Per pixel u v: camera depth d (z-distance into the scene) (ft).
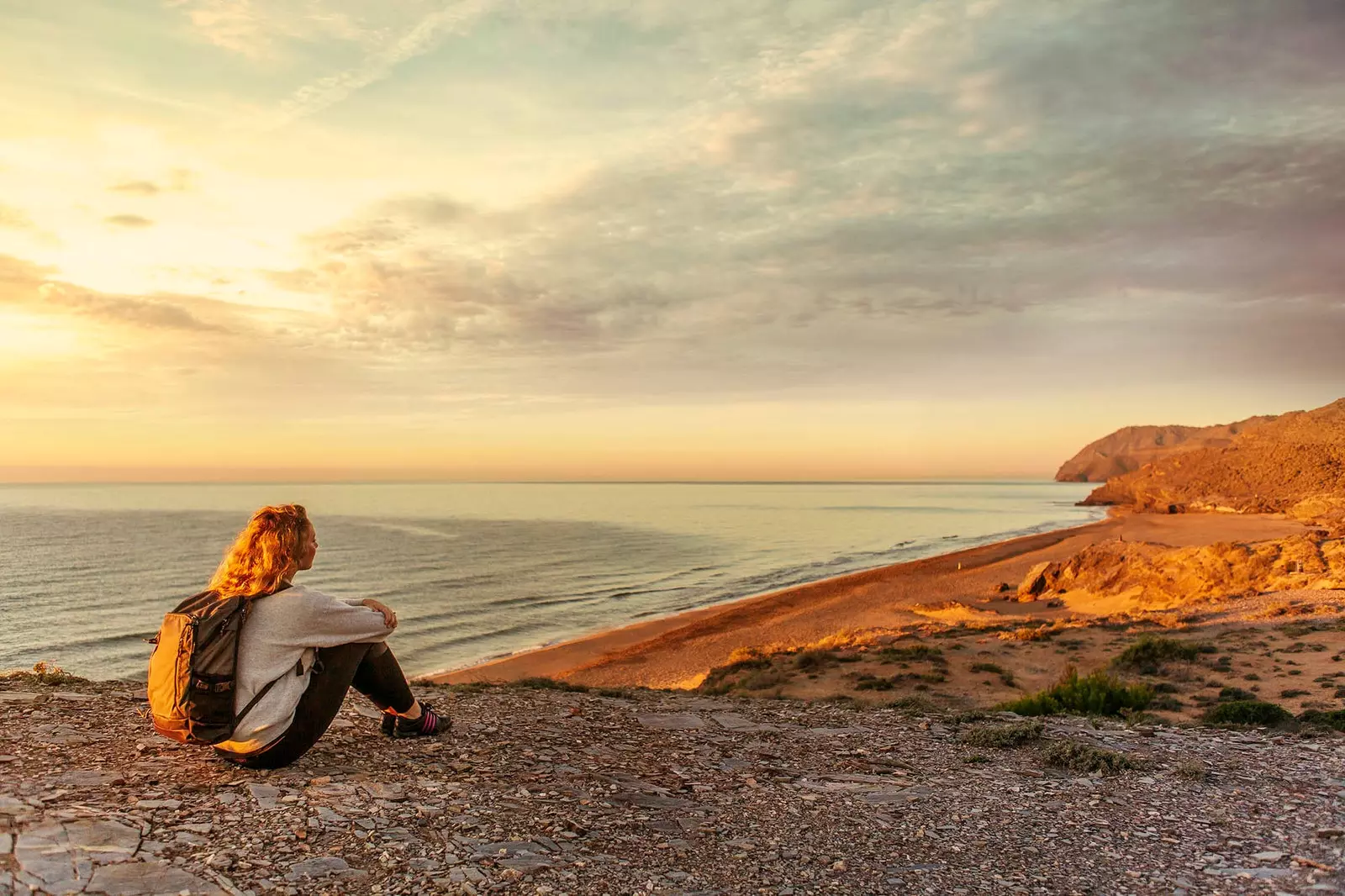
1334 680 60.64
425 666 137.49
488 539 433.07
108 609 191.83
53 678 23.82
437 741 19.02
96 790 13.33
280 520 13.99
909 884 13.16
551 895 11.32
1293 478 615.98
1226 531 364.58
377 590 232.32
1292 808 18.21
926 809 17.52
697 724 25.20
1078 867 14.33
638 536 467.93
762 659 104.06
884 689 74.33
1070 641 98.48
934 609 165.68
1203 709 51.90
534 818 14.46
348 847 12.07
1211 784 20.18
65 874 10.17
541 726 22.38
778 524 611.06
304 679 14.29
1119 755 21.93
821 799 17.80
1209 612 120.26
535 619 184.34
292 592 13.98
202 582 241.55
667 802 16.63
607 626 174.81
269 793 13.82
